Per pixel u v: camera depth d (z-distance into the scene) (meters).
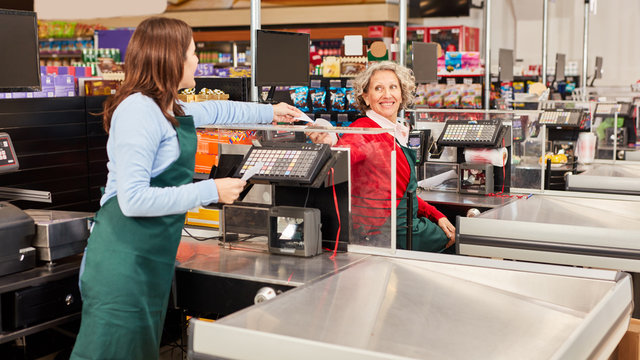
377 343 1.69
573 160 5.84
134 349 2.15
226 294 2.39
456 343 1.71
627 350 2.81
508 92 8.55
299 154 2.50
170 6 14.12
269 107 2.81
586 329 1.70
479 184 4.31
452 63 7.32
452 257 2.45
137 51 2.14
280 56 3.32
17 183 4.11
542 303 2.01
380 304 1.98
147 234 2.12
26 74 2.85
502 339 1.73
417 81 5.25
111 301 2.09
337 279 2.23
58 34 13.91
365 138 2.53
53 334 3.52
